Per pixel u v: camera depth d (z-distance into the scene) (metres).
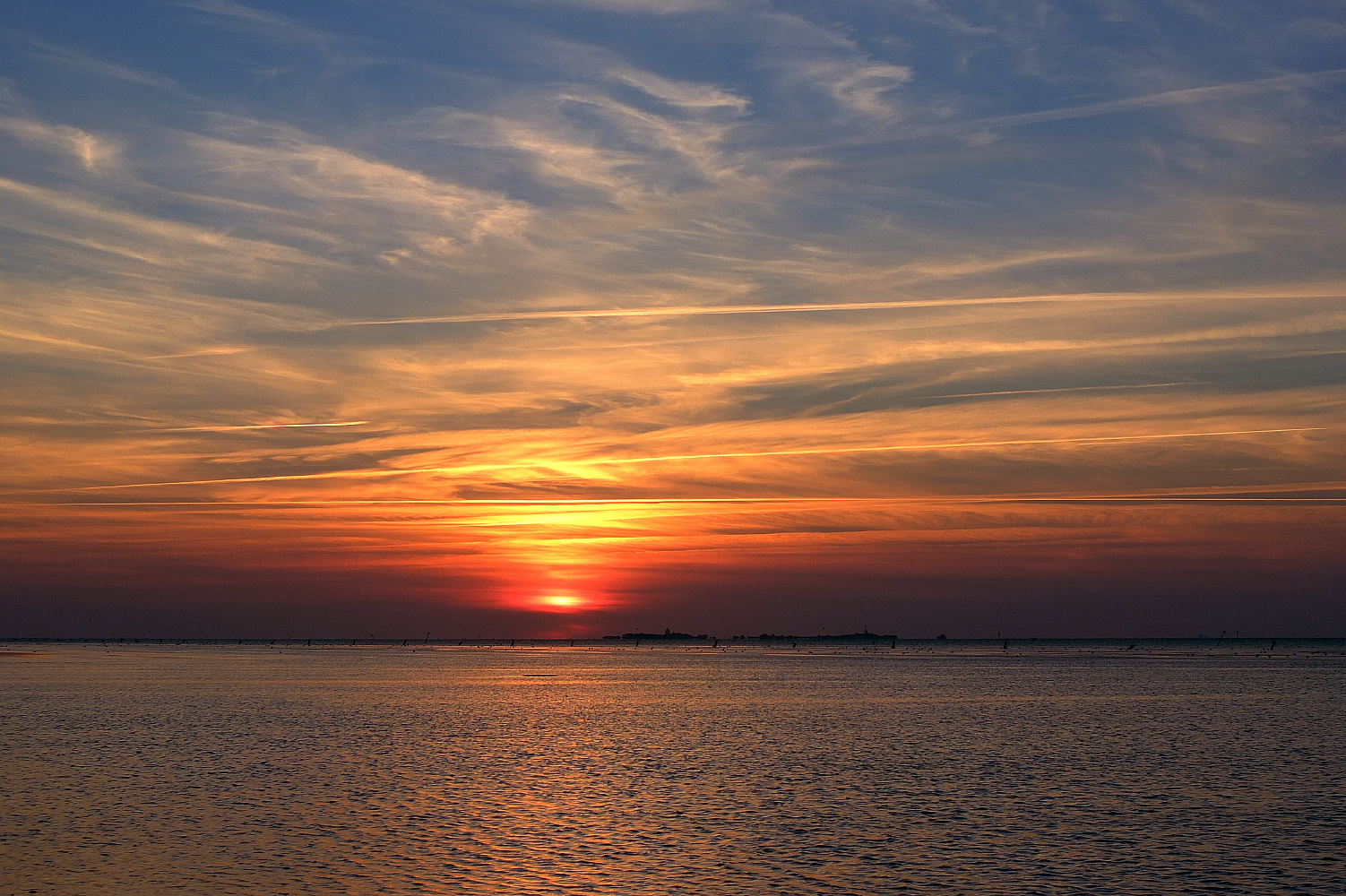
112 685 132.12
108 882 32.34
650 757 61.56
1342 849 37.66
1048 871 34.44
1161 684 142.50
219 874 33.38
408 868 34.25
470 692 126.50
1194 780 53.06
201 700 107.00
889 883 33.00
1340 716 89.81
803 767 57.44
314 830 39.91
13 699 106.38
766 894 31.64
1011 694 120.12
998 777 53.91
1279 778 53.69
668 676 172.50
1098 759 61.00
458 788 49.62
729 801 46.50
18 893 31.11
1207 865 35.31
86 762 57.47
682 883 32.69
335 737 71.44
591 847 37.34
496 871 33.97
